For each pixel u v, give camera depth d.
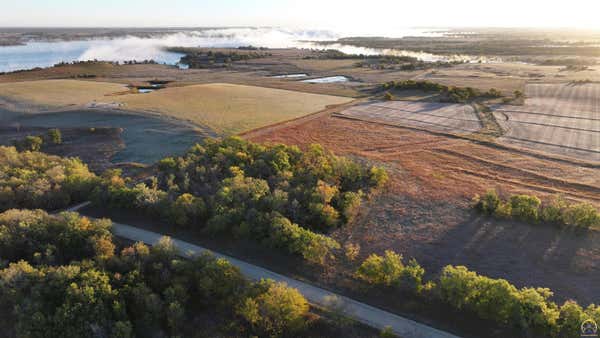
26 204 45.56
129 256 33.69
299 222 43.16
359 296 32.41
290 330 28.41
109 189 46.56
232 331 29.17
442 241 41.28
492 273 36.03
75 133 74.25
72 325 26.86
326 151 67.06
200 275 31.73
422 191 53.38
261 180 48.62
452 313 30.28
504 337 28.14
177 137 73.44
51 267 31.31
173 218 41.91
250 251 38.06
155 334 28.23
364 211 47.94
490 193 47.44
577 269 36.38
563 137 74.81
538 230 42.78
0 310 29.42
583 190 52.97
